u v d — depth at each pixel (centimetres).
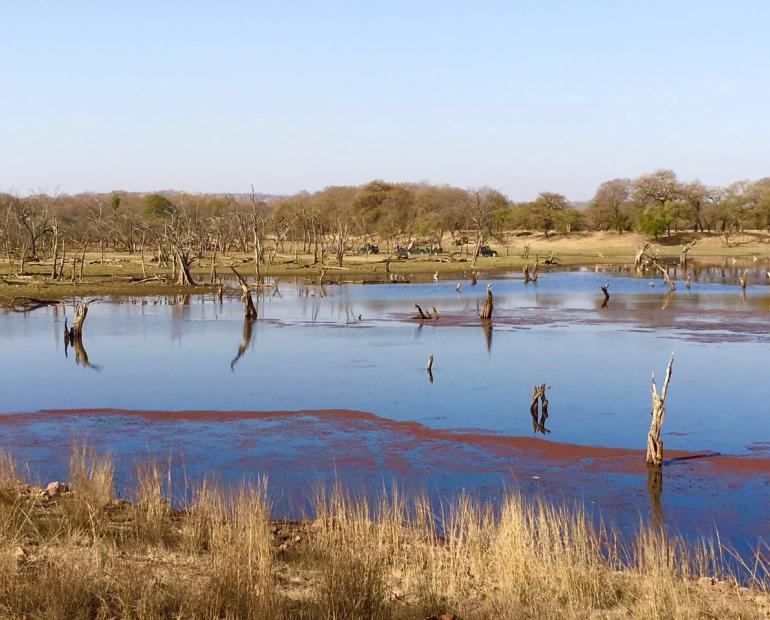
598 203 15500
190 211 12481
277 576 913
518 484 1633
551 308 5303
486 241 14550
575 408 2373
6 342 3819
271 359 3309
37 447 1903
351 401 2477
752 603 945
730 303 5519
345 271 8744
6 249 9631
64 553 938
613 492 1588
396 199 16038
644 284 7375
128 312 5125
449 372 2981
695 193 14688
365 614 812
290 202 17225
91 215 12381
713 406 2392
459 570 985
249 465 1758
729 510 1481
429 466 1762
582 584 950
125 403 2456
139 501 1261
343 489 1574
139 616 755
